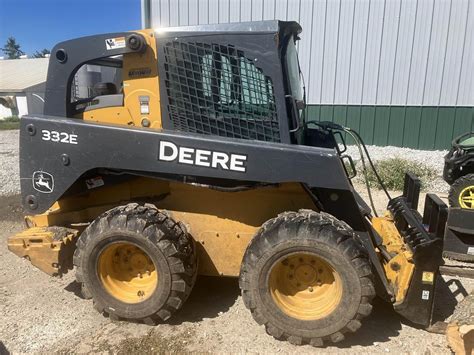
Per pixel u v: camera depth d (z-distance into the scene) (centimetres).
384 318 322
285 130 302
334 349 286
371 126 1097
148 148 292
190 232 337
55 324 318
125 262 322
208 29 301
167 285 297
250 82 301
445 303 346
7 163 984
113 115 328
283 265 295
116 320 320
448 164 584
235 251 333
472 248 431
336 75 1090
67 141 306
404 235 325
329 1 1053
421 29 1023
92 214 357
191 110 312
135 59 316
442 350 282
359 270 269
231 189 304
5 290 371
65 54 327
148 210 305
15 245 327
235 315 328
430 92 1050
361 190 715
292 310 288
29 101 3130
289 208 324
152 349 288
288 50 317
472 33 1005
